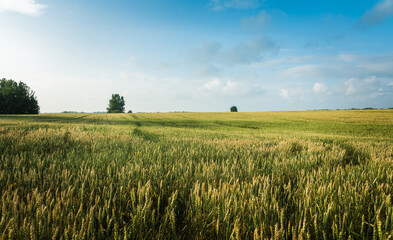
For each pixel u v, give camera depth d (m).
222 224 1.80
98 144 6.24
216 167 3.43
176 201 2.27
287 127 31.09
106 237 1.62
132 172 2.84
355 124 33.53
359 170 3.71
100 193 2.32
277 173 3.51
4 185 2.43
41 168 3.09
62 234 1.50
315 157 5.00
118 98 129.00
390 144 10.05
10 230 1.34
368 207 2.17
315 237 1.76
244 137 12.50
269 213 1.90
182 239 1.89
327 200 2.24
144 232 1.75
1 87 77.56
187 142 8.00
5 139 5.84
